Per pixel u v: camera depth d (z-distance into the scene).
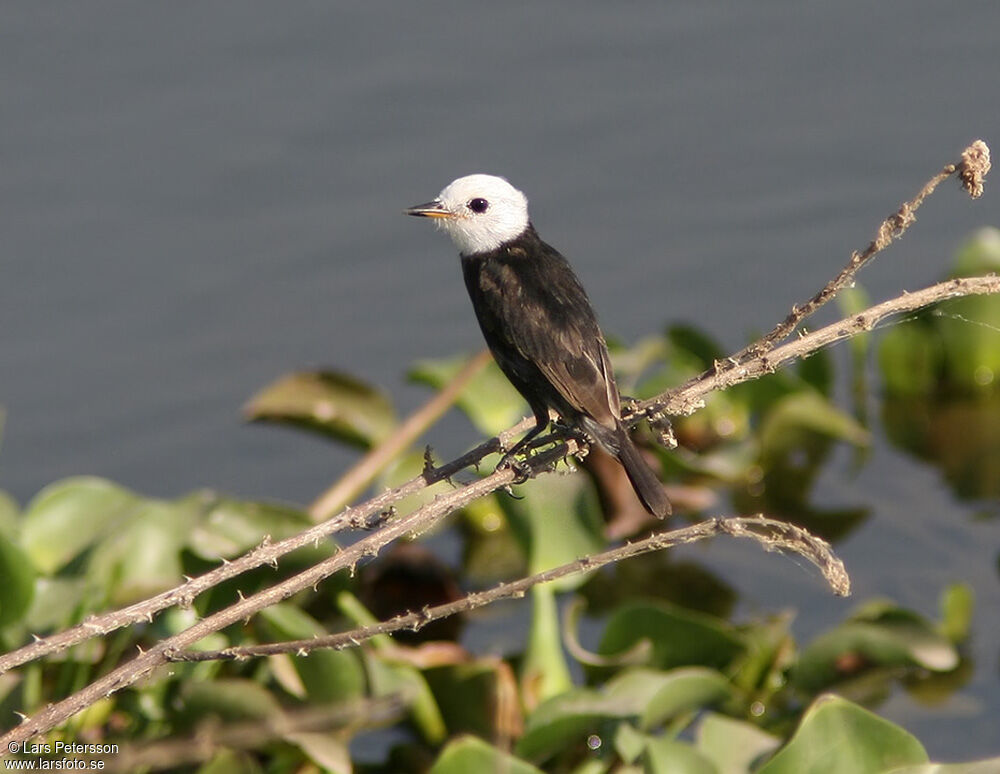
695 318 15.52
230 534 11.02
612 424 8.92
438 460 13.90
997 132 17.22
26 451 14.55
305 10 19.36
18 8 19.36
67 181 17.22
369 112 18.00
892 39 18.78
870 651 10.88
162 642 7.11
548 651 11.12
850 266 7.94
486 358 13.55
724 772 9.63
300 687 10.20
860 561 12.95
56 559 11.38
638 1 19.47
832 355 14.60
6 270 16.30
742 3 19.50
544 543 11.24
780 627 11.26
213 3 19.47
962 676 11.39
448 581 13.08
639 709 9.87
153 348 15.59
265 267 16.39
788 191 16.89
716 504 13.88
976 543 13.05
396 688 10.20
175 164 17.42
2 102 18.06
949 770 8.75
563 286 9.88
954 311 14.55
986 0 19.20
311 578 7.34
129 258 16.47
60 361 15.44
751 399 14.12
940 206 16.59
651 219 16.70
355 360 15.41
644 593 12.84
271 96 18.25
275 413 13.84
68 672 10.40
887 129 17.48
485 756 9.23
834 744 9.03
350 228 16.73
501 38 19.02
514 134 17.70
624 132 17.72
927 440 14.48
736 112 17.91
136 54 18.73
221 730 9.84
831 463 14.28
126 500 11.66
